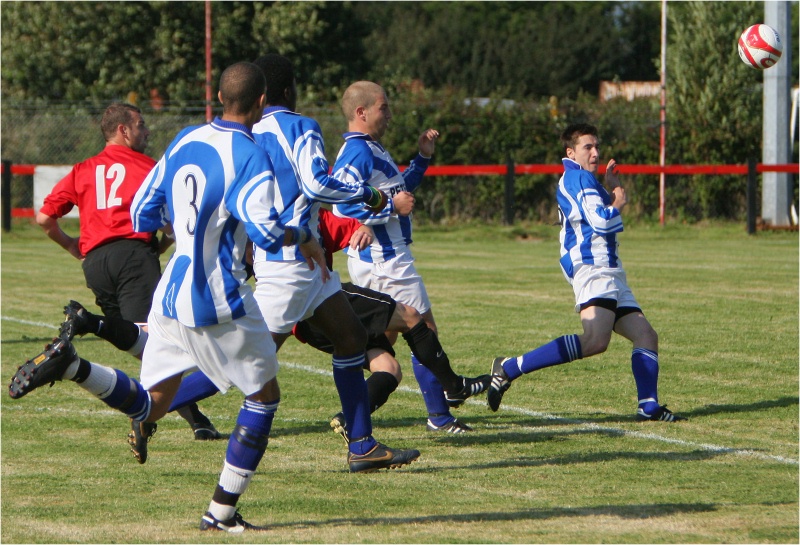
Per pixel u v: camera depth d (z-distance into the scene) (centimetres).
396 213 2075
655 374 2416
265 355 1566
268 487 1869
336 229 2038
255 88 1553
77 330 1816
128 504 1762
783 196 8038
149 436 1759
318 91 10225
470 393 2308
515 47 17625
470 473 1972
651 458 2073
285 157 1897
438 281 5225
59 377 1568
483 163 8419
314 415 2494
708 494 1806
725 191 8488
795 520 1641
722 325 3803
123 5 10031
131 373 2998
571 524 1620
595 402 2625
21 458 2091
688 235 7869
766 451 2123
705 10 8538
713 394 2691
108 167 2425
